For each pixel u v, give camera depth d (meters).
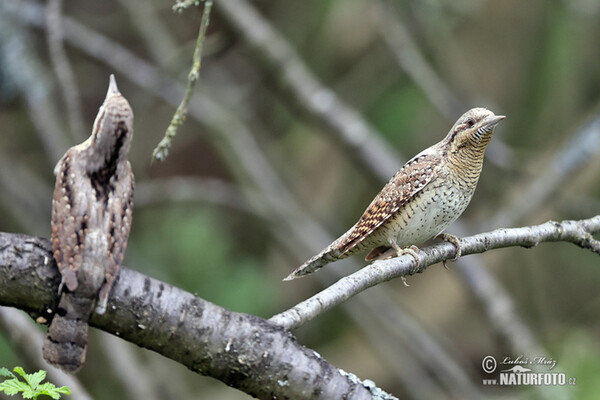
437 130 13.79
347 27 14.27
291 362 4.96
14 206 12.37
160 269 12.67
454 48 13.68
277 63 11.67
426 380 12.41
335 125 11.71
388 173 11.65
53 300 4.67
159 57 12.98
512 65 13.79
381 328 12.71
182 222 12.89
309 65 14.58
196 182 13.48
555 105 13.59
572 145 11.45
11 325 8.22
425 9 12.56
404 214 6.66
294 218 12.67
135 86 15.30
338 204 14.88
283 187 12.96
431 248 5.93
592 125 11.45
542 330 13.49
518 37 13.79
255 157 12.85
